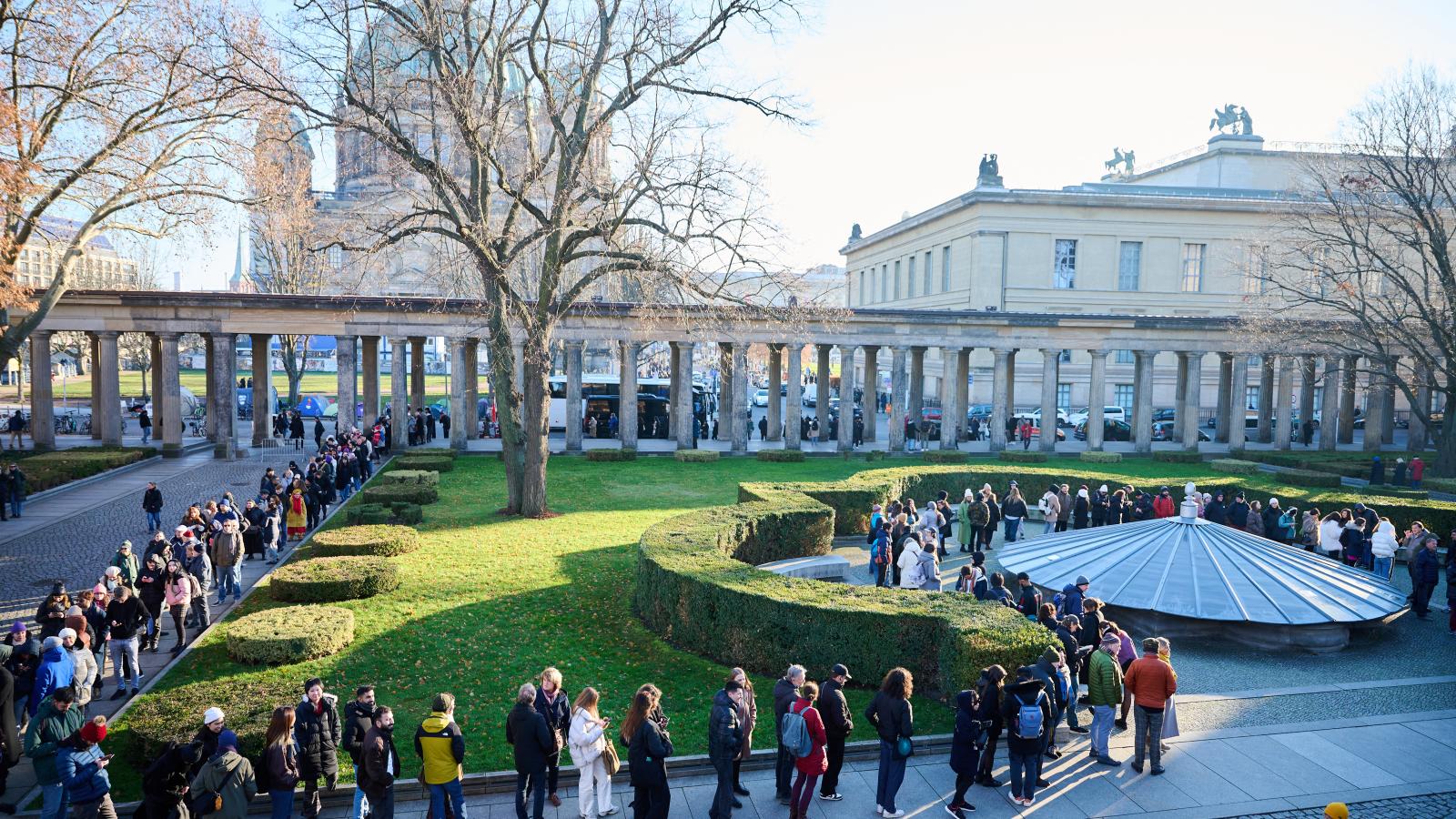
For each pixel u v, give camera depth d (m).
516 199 33.66
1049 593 25.77
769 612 19.33
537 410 34.91
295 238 52.00
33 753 12.66
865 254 114.25
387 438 55.94
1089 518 38.38
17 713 15.72
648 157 31.34
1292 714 18.42
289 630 19.83
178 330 51.22
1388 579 29.25
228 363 51.69
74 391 98.50
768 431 67.44
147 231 39.16
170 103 35.78
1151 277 83.06
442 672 18.98
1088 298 82.31
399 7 33.34
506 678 18.80
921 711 17.64
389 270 61.97
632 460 53.53
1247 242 74.62
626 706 17.53
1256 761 16.12
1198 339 62.59
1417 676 21.08
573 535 32.06
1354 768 15.91
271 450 54.78
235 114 36.03
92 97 34.56
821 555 30.64
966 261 84.31
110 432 51.44
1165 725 15.99
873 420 67.50
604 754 13.50
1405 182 54.97
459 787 12.84
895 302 103.62
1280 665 21.77
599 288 54.50
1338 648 23.03
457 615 22.66
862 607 18.95
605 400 70.88
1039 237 81.56
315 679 13.32
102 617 18.80
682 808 14.09
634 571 27.14
